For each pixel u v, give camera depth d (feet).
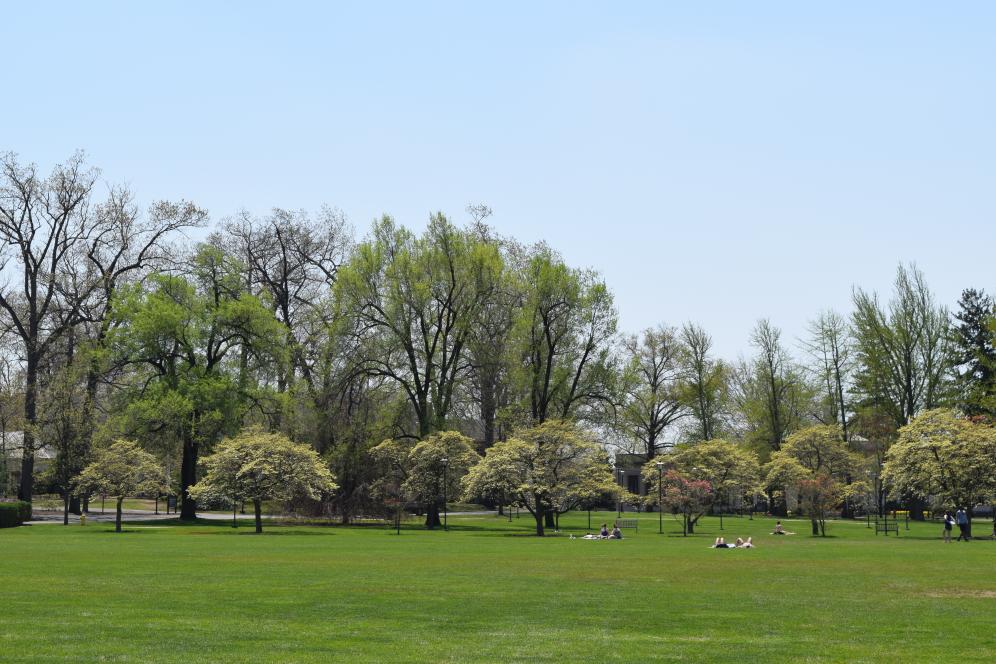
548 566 104.99
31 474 218.79
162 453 221.87
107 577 87.71
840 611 68.28
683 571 99.86
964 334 299.58
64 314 235.81
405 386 225.15
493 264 228.22
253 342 225.97
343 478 222.89
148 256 232.53
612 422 236.84
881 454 286.87
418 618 63.41
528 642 54.70
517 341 230.89
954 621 63.52
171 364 220.02
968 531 169.78
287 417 224.53
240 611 65.67
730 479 213.46
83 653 49.73
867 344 270.05
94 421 209.36
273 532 184.24
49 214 218.38
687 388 311.88
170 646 52.03
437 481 211.41
